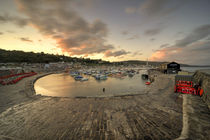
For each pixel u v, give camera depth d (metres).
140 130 5.55
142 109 8.20
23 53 158.00
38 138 5.22
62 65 122.38
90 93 22.20
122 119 6.77
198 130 5.14
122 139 4.91
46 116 7.55
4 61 96.38
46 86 29.67
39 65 93.25
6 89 18.11
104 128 5.86
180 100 10.11
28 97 13.25
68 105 9.62
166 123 6.08
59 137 5.22
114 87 28.59
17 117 7.52
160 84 20.16
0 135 5.54
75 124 6.38
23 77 38.16
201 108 7.79
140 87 28.53
